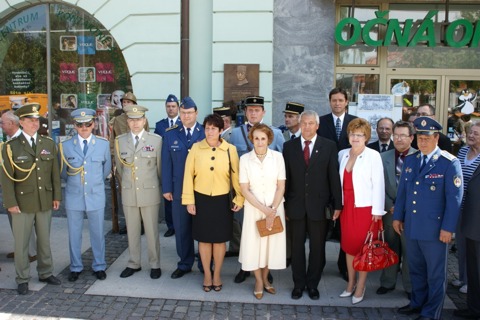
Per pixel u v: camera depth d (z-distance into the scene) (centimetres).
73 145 500
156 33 746
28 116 464
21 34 830
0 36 838
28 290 471
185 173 467
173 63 746
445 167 394
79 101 820
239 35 718
